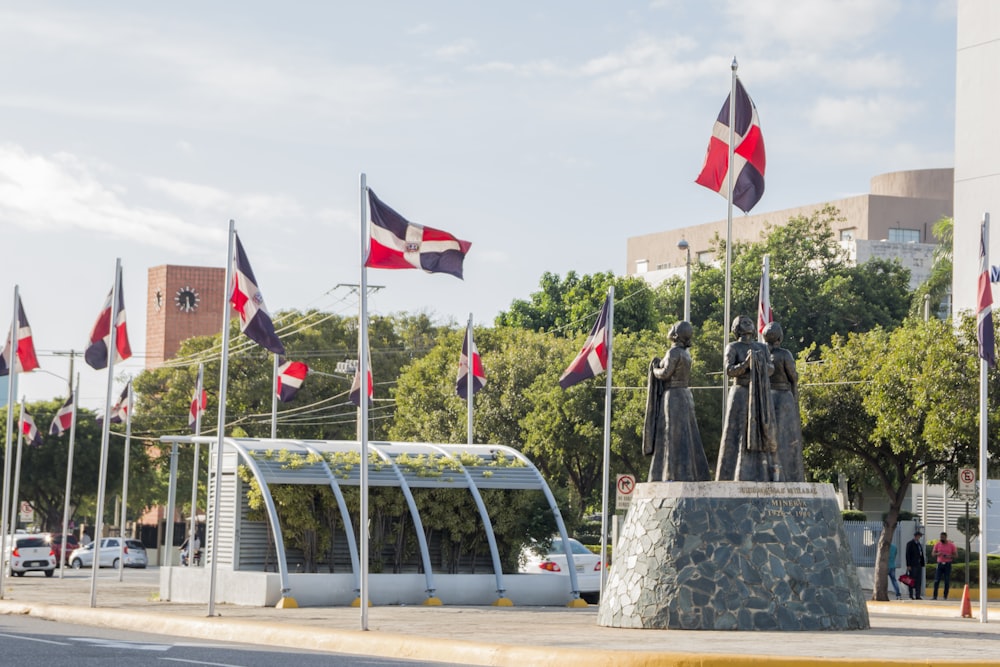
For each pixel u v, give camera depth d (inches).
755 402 979.3
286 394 1801.2
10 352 1560.0
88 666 669.9
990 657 732.7
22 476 3415.4
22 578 2218.3
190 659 722.8
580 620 1096.2
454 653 813.2
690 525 958.4
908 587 1823.3
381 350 3341.5
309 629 950.4
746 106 1221.7
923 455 1637.6
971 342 1550.2
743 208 1212.5
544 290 3531.0
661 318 3489.2
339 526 1462.8
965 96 2213.3
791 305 3459.6
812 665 693.3
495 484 1487.5
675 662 710.5
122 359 1387.8
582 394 2455.7
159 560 3351.4
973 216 2185.0
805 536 958.4
